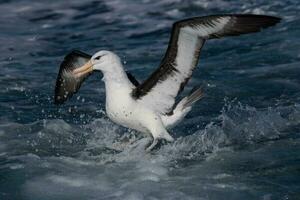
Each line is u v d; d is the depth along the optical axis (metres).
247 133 13.47
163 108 12.91
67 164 12.38
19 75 17.22
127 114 12.76
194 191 11.14
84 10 22.59
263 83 15.89
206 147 13.02
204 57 17.95
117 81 12.70
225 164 12.24
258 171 11.84
